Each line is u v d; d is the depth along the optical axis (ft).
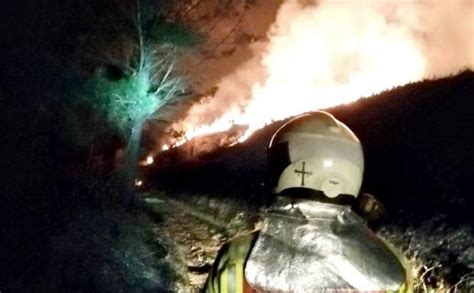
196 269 47.34
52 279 38.73
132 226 53.88
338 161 8.29
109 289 38.52
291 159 8.34
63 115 76.74
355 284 8.15
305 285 8.14
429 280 31.22
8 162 64.90
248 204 71.67
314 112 8.73
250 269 8.24
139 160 90.94
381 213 11.00
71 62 79.61
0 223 47.88
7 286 37.83
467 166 75.46
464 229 47.32
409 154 85.51
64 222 49.55
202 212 69.62
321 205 8.25
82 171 72.69
